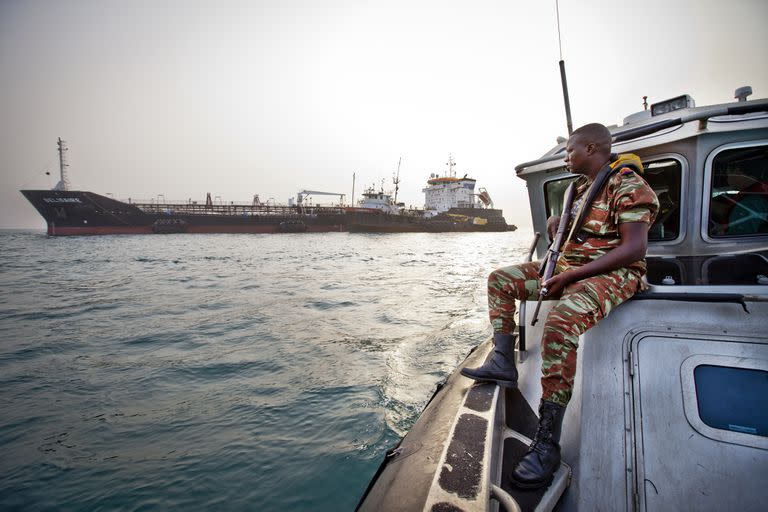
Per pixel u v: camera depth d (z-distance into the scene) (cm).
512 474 142
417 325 741
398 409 388
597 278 151
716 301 150
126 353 604
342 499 265
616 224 151
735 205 233
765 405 133
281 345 621
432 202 8950
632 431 147
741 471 128
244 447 331
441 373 484
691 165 234
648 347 155
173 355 587
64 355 600
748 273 190
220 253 2933
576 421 164
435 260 2441
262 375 495
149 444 342
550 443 143
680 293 157
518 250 3619
